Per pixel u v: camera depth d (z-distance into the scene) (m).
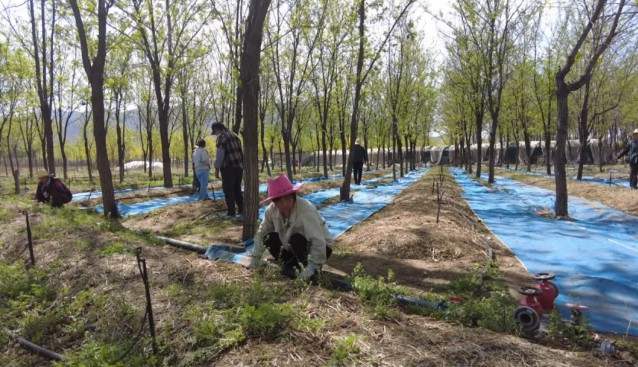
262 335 3.20
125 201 13.03
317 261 4.48
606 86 18.88
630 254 6.20
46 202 9.82
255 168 6.78
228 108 24.66
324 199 13.45
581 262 5.88
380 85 21.97
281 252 4.86
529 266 5.77
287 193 4.32
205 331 3.29
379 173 30.28
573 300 4.45
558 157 9.35
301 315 3.42
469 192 15.39
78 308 4.17
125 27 12.71
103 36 8.59
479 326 3.48
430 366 2.69
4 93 20.33
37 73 14.51
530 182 17.73
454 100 28.28
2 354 3.66
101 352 3.16
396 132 23.92
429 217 8.19
